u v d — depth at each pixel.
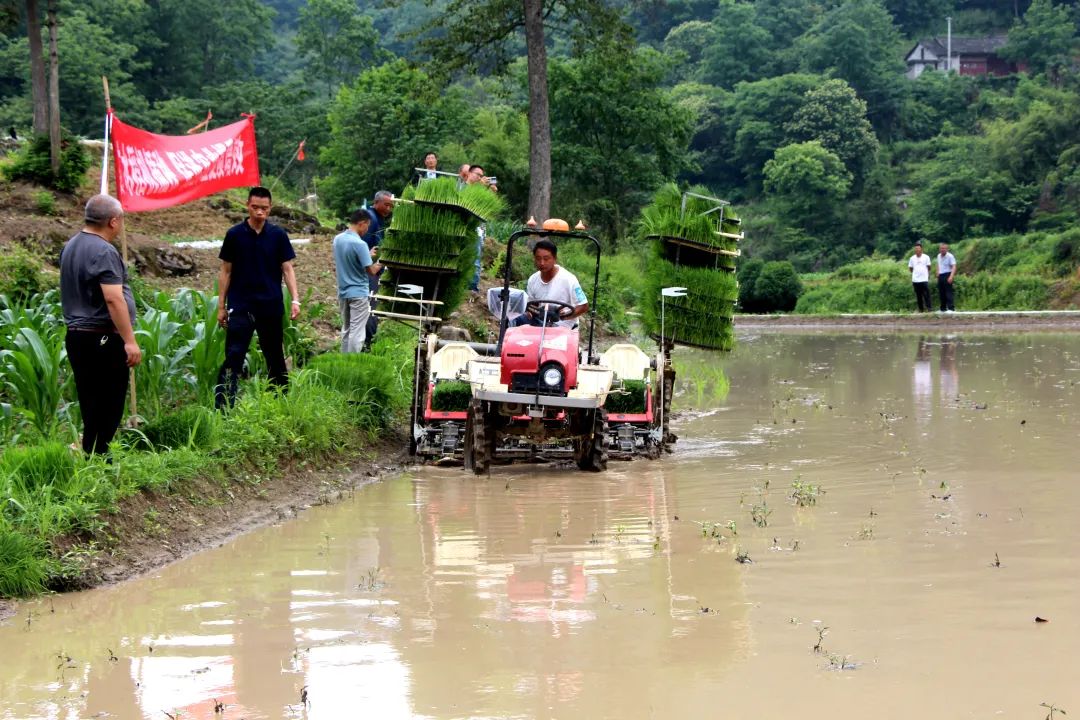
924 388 15.60
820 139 92.56
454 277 12.31
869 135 92.62
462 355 10.86
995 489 8.58
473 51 34.84
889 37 111.94
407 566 6.64
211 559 6.90
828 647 5.11
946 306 33.75
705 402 14.57
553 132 45.38
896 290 49.56
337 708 4.50
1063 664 4.83
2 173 23.77
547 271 10.56
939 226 80.44
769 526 7.53
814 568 6.44
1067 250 47.97
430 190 12.13
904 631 5.31
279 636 5.40
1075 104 78.31
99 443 7.77
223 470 8.38
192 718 4.45
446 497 8.73
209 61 85.56
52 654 5.23
